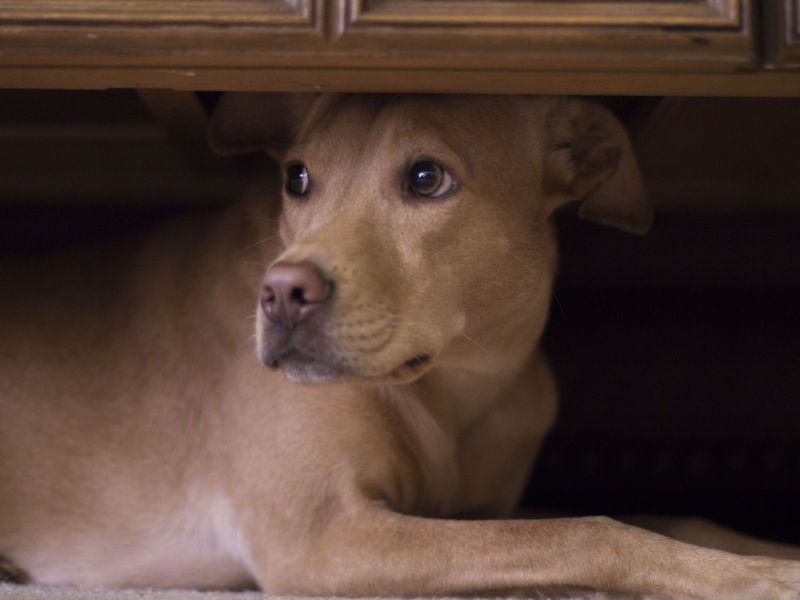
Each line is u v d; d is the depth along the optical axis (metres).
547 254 1.06
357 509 1.01
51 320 1.14
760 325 1.43
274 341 0.95
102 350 1.13
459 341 1.02
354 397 1.04
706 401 1.43
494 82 0.96
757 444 1.42
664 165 1.41
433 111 1.00
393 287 0.96
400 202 0.99
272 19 0.92
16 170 1.39
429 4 0.91
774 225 1.43
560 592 0.95
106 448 1.11
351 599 0.92
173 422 1.09
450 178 0.99
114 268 1.16
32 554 1.10
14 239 1.40
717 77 0.94
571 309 1.44
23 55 0.93
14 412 1.12
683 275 1.43
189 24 0.92
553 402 1.16
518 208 1.03
